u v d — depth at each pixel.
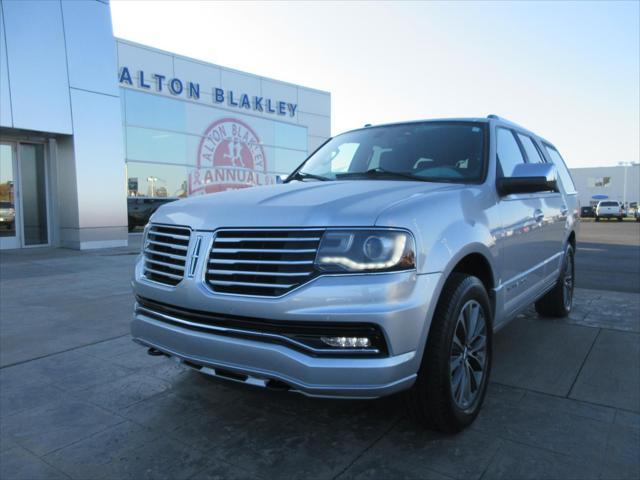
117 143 12.86
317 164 4.25
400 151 3.93
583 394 3.51
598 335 4.95
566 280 5.59
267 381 2.57
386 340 2.42
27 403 3.51
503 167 3.82
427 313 2.56
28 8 11.04
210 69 19.44
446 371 2.74
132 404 3.47
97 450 2.86
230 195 3.16
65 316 5.88
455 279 2.88
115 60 12.77
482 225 3.14
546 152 5.24
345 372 2.41
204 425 3.14
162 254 3.07
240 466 2.67
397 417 3.19
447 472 2.56
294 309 2.44
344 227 2.49
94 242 12.50
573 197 5.88
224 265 2.70
